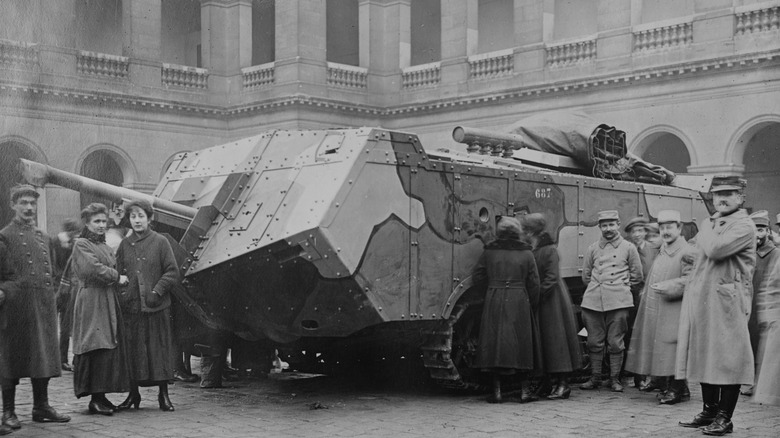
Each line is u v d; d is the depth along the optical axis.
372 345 8.22
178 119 25.27
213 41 27.53
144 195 7.13
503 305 7.43
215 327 7.60
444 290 7.42
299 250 6.45
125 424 6.27
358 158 6.76
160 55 23.70
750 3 22.58
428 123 29.97
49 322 6.09
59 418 6.31
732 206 6.25
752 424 6.64
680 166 25.67
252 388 8.38
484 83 28.39
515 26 27.62
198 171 8.07
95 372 6.58
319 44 29.30
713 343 6.11
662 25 23.59
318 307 6.89
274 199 7.00
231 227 7.08
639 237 9.51
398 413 6.91
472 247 7.71
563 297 7.89
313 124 29.08
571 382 9.24
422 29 34.56
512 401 7.64
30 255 5.96
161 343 6.84
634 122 24.11
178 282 7.09
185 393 8.04
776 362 5.61
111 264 6.58
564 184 9.00
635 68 23.91
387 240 6.90
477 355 7.48
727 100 22.09
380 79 31.00
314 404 7.18
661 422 6.68
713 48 22.33
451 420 6.60
